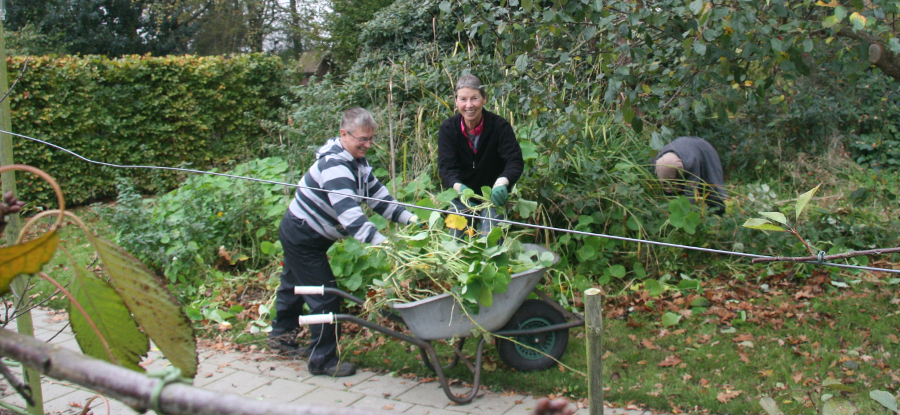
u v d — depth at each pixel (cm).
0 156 219
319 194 349
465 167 440
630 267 513
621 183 510
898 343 380
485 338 326
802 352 375
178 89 962
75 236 670
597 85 410
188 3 2106
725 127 750
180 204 587
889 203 576
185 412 54
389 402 336
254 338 433
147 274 80
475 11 416
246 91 1034
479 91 411
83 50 1944
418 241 334
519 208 409
